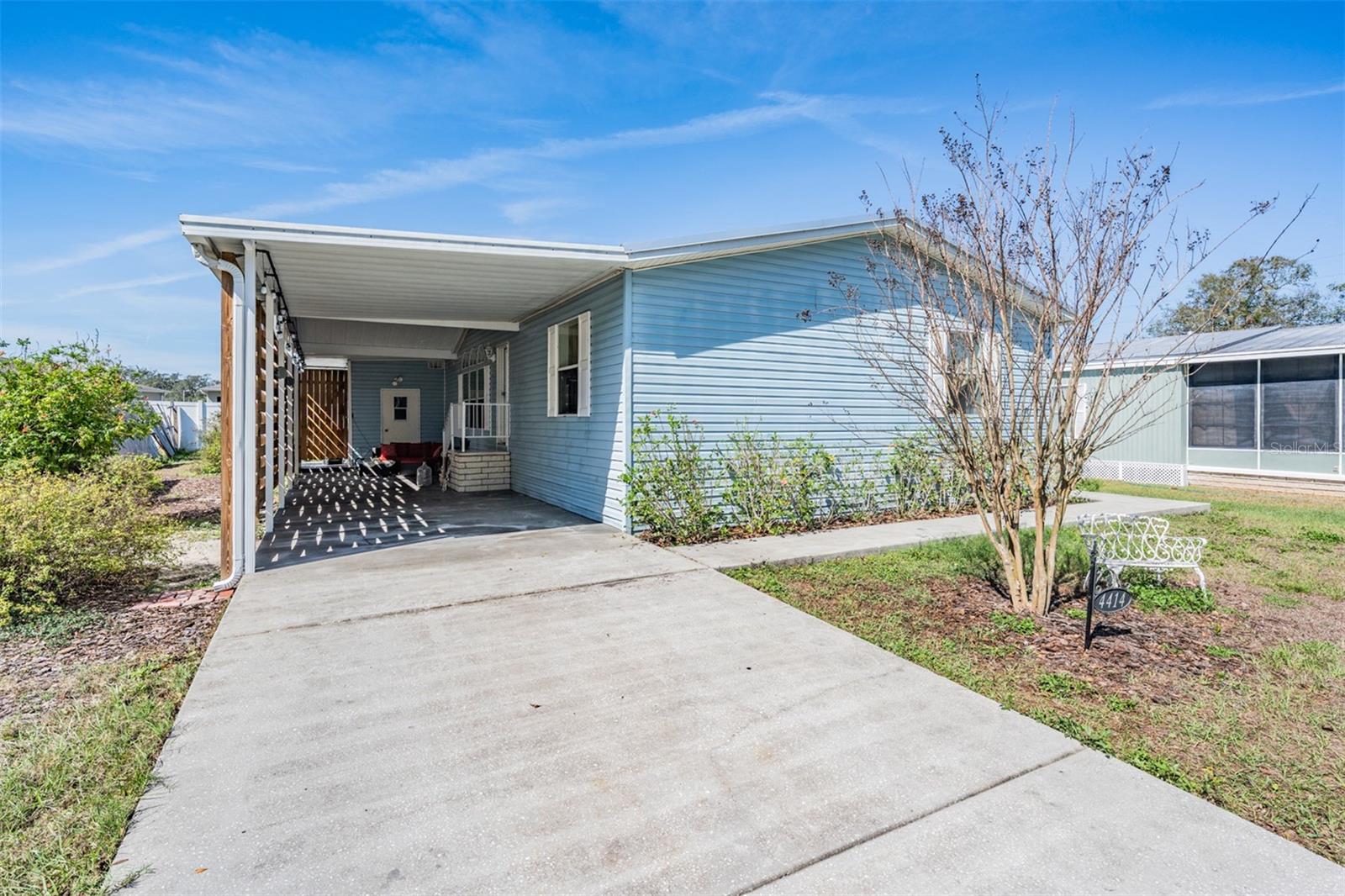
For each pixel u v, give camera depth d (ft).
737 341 27.17
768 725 10.39
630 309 24.99
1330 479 42.83
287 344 38.09
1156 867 7.18
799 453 28.37
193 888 6.75
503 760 9.32
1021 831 7.80
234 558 18.34
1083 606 16.71
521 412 38.01
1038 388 16.20
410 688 11.68
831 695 11.53
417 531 26.23
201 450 62.90
